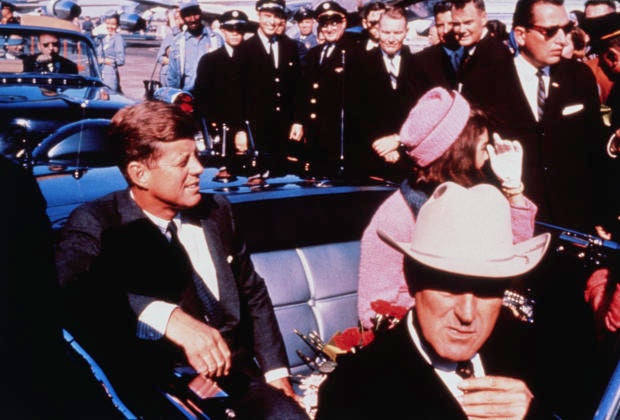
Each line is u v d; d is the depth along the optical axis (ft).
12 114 18.97
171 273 7.26
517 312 6.61
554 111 12.13
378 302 6.98
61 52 23.72
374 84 17.35
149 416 6.13
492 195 4.67
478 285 4.50
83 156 11.10
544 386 6.12
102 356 6.61
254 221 8.74
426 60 14.52
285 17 20.79
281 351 7.95
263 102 20.51
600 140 12.39
